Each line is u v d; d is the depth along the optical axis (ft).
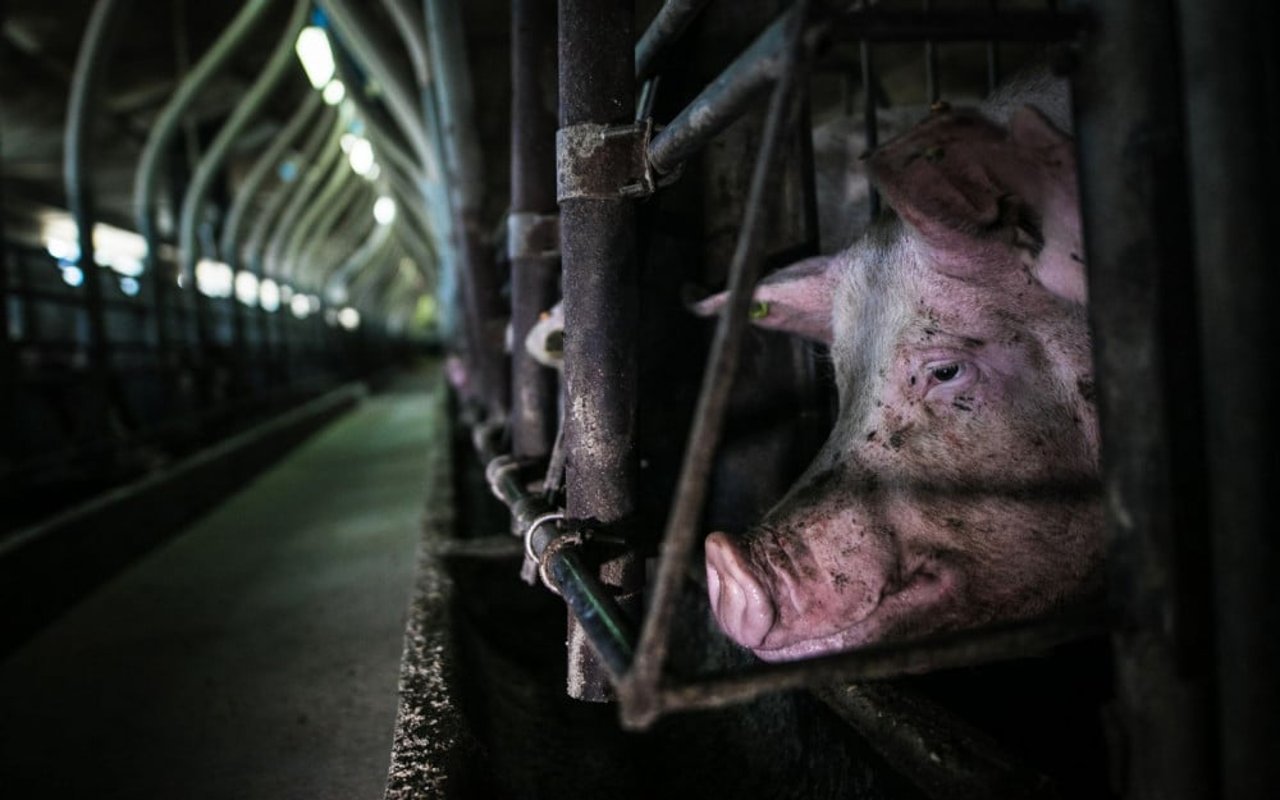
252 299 40.11
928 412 5.09
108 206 39.88
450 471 16.19
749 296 2.57
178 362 26.25
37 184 35.40
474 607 8.95
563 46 4.58
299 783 6.86
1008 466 4.97
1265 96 2.65
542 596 9.37
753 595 4.54
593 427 4.70
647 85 6.33
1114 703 3.07
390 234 60.80
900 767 4.31
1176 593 2.79
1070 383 5.06
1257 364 2.66
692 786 6.37
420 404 49.39
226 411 28.68
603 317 4.63
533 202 7.79
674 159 4.09
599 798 6.24
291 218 40.29
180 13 24.66
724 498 7.84
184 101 23.90
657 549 5.22
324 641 10.12
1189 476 2.78
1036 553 4.94
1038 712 5.55
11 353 15.84
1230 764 2.79
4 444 15.64
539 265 7.97
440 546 10.05
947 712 4.49
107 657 10.30
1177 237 2.77
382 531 16.08
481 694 6.63
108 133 30.91
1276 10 2.65
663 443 7.83
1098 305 2.97
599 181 4.54
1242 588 2.72
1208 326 2.74
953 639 2.86
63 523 12.96
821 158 9.16
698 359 7.84
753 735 6.27
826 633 4.70
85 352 20.47
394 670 8.96
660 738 7.14
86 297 19.65
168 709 8.58
